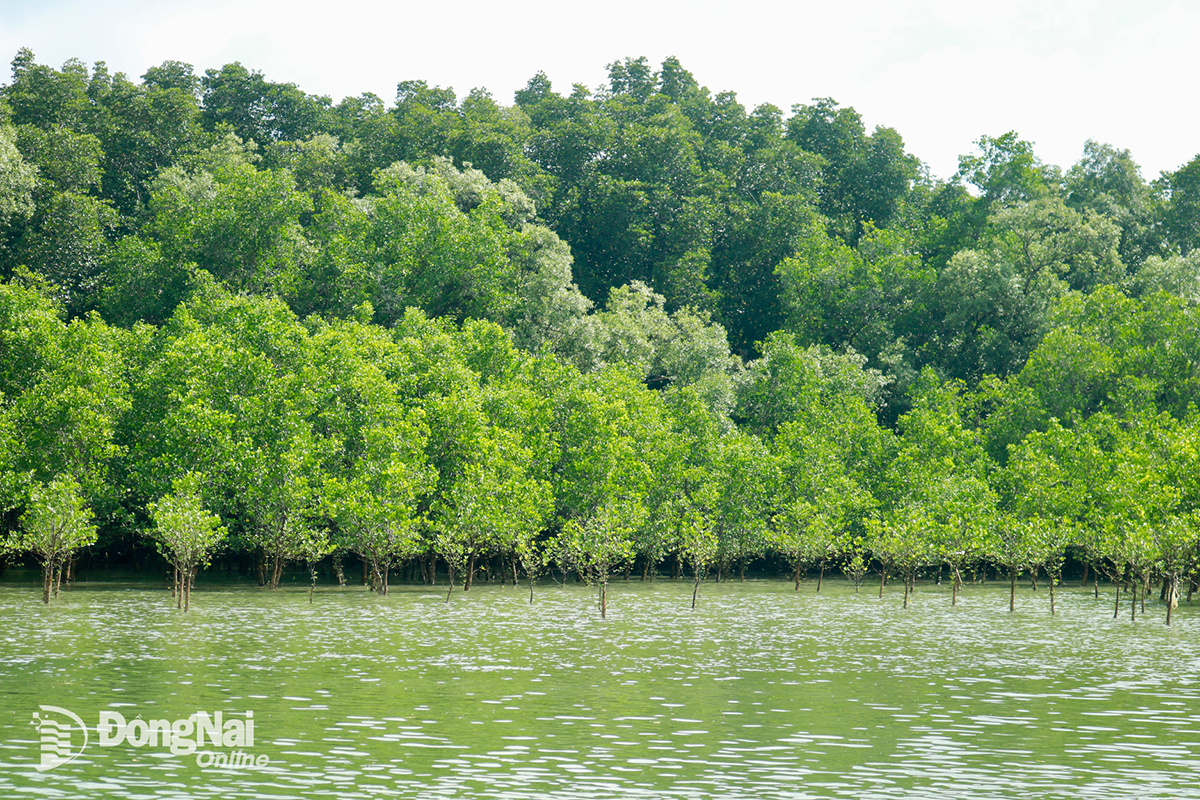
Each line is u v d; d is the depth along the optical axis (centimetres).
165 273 9912
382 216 10569
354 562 9538
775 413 10738
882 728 2755
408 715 2867
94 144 11194
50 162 10606
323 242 10644
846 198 15762
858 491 8625
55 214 10231
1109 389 10119
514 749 2486
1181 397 9925
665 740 2594
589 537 5962
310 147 13250
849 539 8362
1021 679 3591
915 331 12238
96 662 3766
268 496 7038
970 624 5556
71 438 7231
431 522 7269
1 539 6469
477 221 10769
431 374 8356
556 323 10625
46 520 6203
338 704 3011
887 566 7800
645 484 8519
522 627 5166
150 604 6238
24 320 7881
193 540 5878
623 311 11025
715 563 9088
